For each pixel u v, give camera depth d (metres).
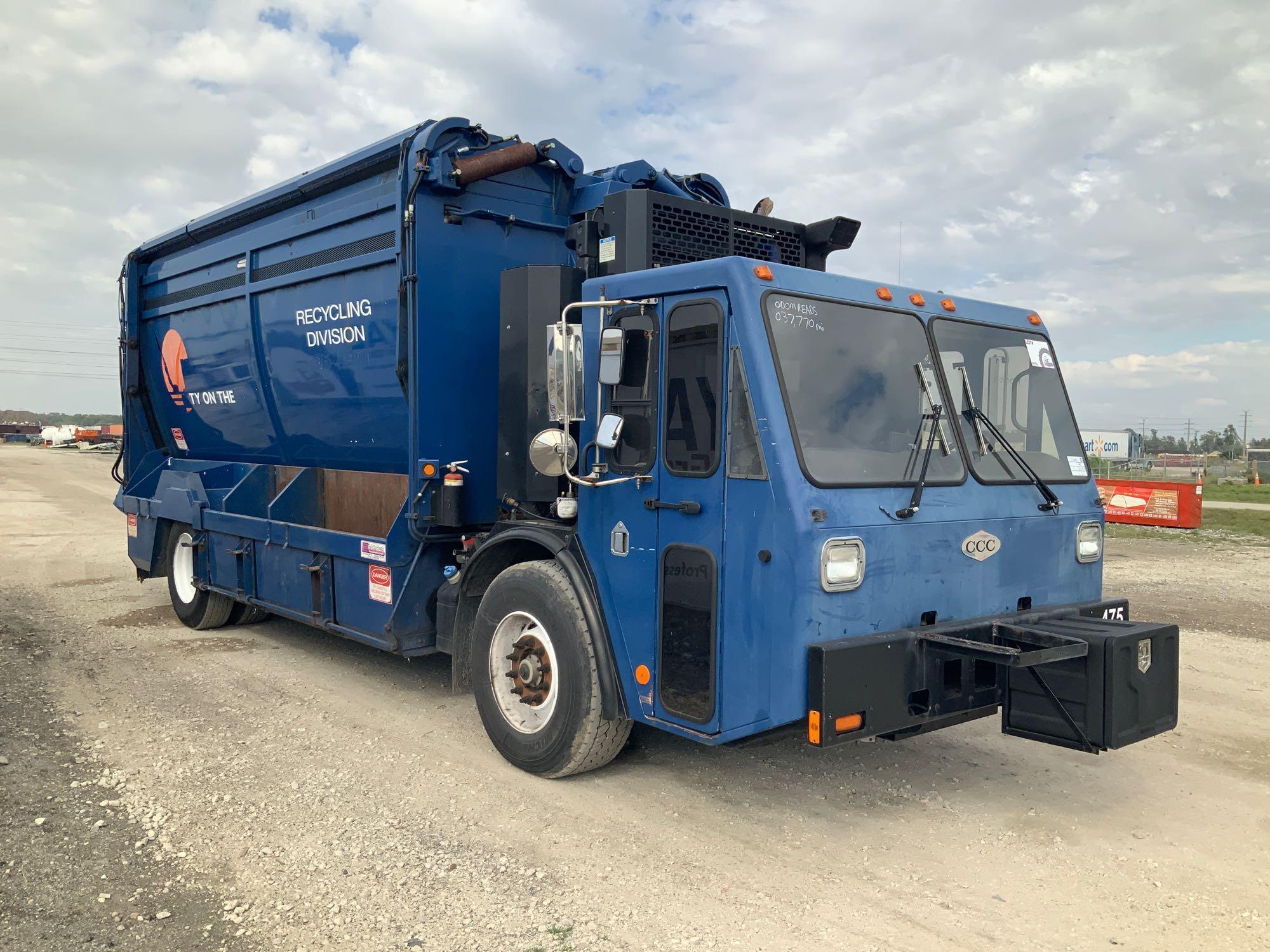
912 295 4.53
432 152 5.48
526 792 4.65
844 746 5.43
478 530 5.96
